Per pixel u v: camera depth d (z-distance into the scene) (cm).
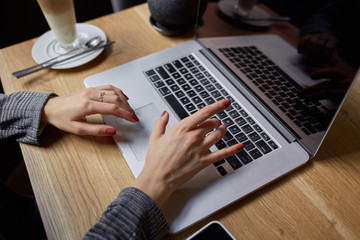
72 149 51
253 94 57
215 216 44
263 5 52
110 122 53
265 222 43
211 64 64
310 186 47
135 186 43
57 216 44
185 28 70
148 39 71
